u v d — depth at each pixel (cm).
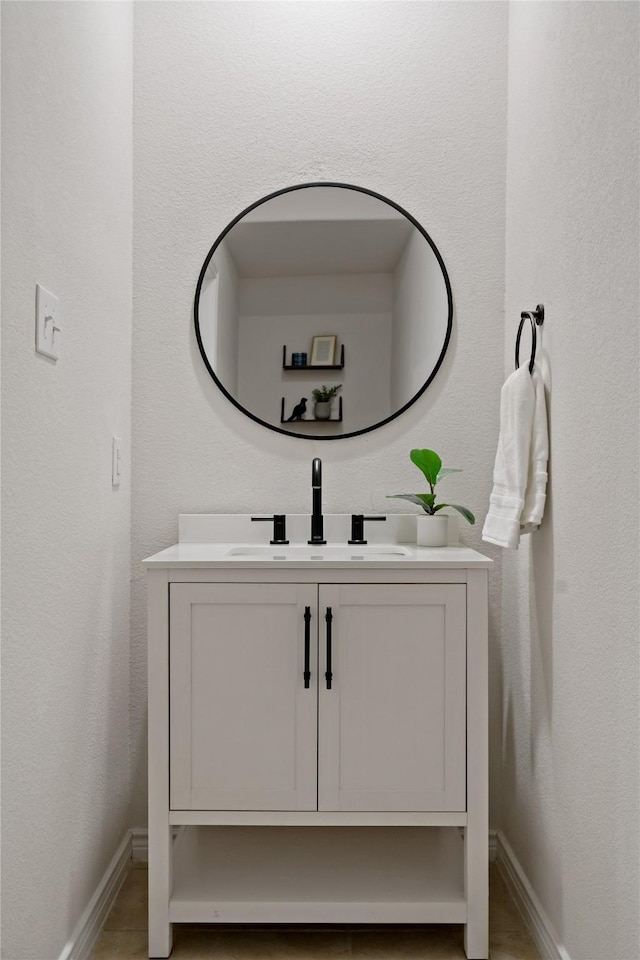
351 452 195
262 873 156
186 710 147
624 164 111
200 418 194
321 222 195
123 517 184
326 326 195
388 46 195
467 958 146
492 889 176
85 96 150
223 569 146
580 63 132
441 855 164
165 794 146
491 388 194
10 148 111
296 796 146
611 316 116
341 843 170
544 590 153
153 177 195
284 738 147
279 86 196
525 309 173
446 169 195
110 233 171
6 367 110
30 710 120
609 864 115
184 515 190
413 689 147
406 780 146
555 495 146
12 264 112
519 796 172
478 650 146
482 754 146
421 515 181
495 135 195
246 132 196
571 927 133
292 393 195
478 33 196
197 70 196
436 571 146
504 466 160
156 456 193
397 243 195
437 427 194
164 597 147
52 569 131
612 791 114
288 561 146
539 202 161
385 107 196
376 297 195
